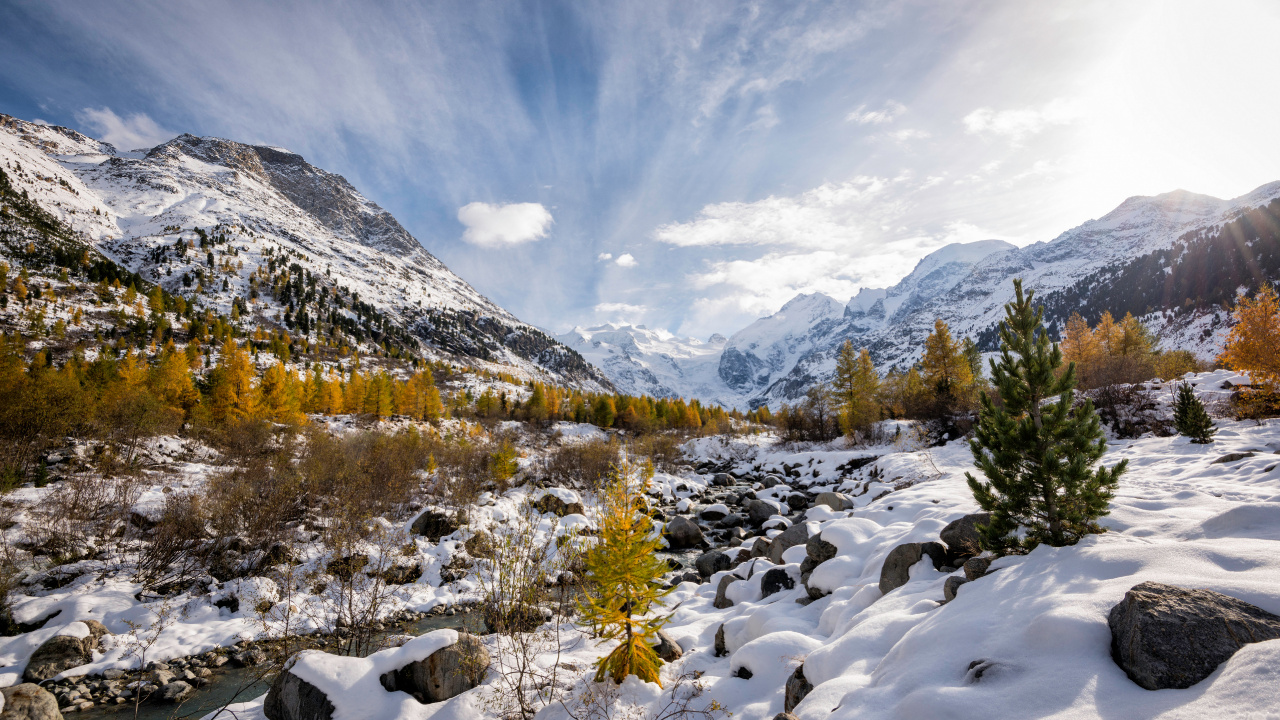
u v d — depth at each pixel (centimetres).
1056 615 378
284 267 17875
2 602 987
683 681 621
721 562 1362
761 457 4181
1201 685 290
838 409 3875
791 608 841
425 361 13475
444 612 1194
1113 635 353
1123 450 1620
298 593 1211
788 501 2277
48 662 876
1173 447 1486
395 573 1323
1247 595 348
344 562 1279
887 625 551
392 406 5612
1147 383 2461
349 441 3005
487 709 587
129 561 1264
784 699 543
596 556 613
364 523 1495
